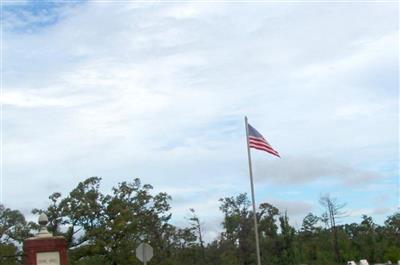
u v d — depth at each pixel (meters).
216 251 80.38
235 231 80.88
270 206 83.81
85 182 45.06
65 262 21.23
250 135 28.62
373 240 96.31
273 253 85.75
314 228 97.31
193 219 83.25
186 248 57.47
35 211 44.12
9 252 40.59
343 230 99.44
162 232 52.34
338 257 88.94
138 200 47.25
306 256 90.44
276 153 28.89
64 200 44.25
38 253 20.89
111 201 45.16
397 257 86.62
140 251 21.34
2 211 46.75
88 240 44.22
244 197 81.56
